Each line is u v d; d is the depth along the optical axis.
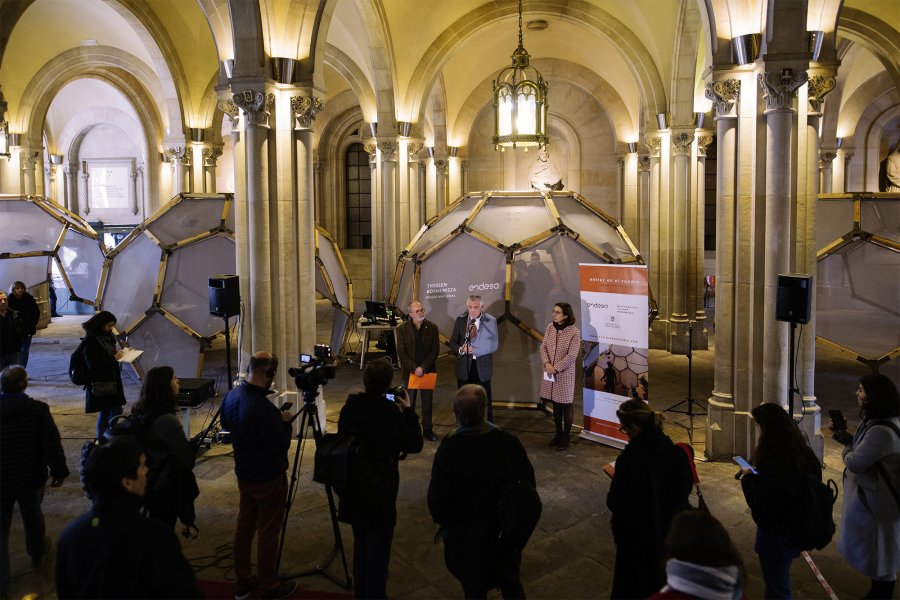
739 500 5.54
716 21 6.22
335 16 12.58
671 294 12.51
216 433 7.02
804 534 3.22
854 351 8.95
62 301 17.42
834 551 4.64
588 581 4.23
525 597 3.67
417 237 9.14
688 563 1.95
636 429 3.36
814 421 6.25
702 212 12.26
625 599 3.27
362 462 3.53
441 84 17.23
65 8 12.88
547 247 8.04
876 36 10.59
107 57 14.49
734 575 1.93
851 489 3.81
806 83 6.20
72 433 7.34
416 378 6.99
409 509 5.37
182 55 13.12
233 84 6.85
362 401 3.66
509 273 7.91
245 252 7.48
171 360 9.10
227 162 21.03
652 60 12.47
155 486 3.61
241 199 7.45
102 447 2.35
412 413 3.90
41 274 11.73
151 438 3.68
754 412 3.48
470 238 8.28
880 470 3.64
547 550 4.66
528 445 7.00
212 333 9.05
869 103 16.47
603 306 6.72
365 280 20.83
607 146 18.16
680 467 3.29
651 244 12.96
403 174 12.90
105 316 6.26
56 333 14.09
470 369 7.09
